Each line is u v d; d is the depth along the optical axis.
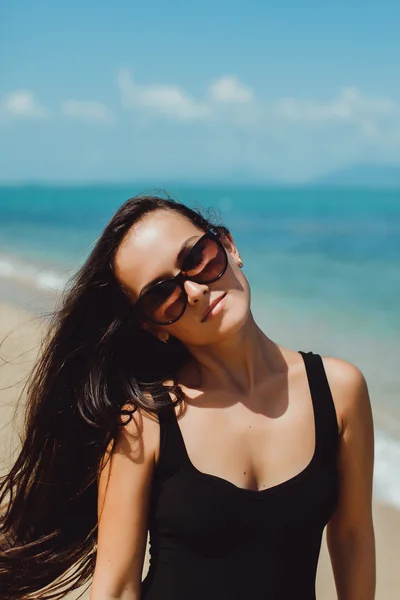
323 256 20.92
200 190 129.00
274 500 1.90
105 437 2.05
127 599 1.99
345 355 8.79
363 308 12.01
